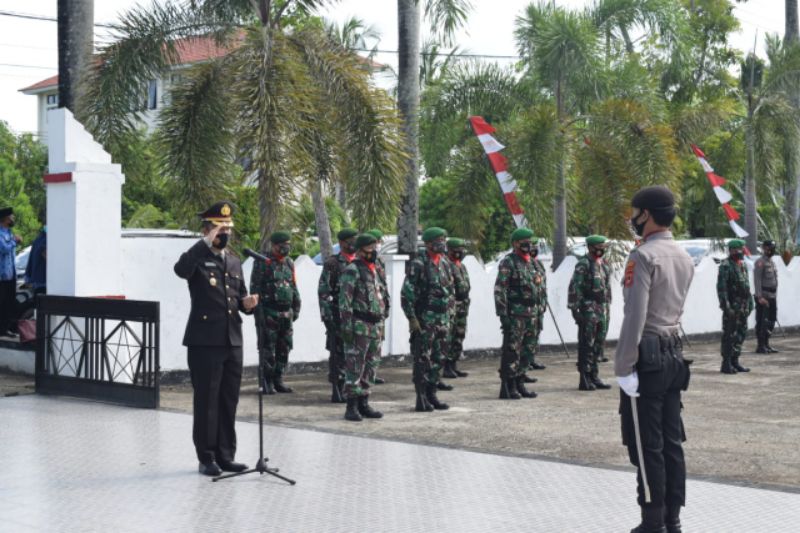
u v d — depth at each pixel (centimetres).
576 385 1420
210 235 809
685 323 2158
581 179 2050
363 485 758
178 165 1513
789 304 2423
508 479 780
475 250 2061
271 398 1270
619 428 1044
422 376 1157
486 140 1903
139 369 1149
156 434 970
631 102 2045
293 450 895
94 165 1273
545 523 649
